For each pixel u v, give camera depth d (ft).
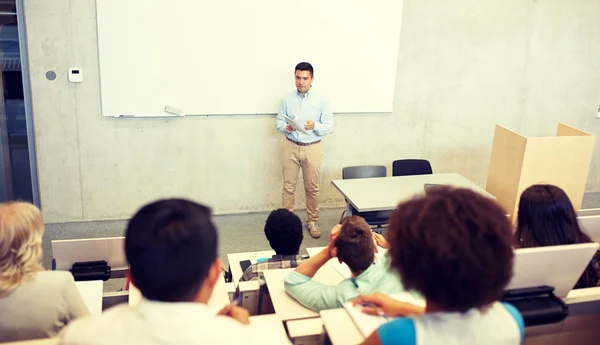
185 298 3.40
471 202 3.62
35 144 15.78
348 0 16.66
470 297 3.50
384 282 6.59
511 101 19.31
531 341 5.70
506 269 3.54
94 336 3.35
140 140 16.44
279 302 6.60
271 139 17.43
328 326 4.95
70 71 15.28
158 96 16.08
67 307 5.93
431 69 18.20
